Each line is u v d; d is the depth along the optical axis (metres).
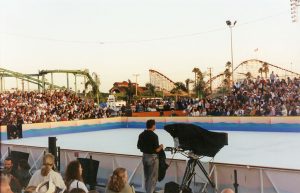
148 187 8.11
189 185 8.06
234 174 7.51
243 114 27.66
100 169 10.02
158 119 28.39
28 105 33.84
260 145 16.83
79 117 32.22
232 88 38.44
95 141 20.72
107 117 32.91
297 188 6.85
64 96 39.72
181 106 34.31
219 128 25.38
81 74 53.50
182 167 8.48
